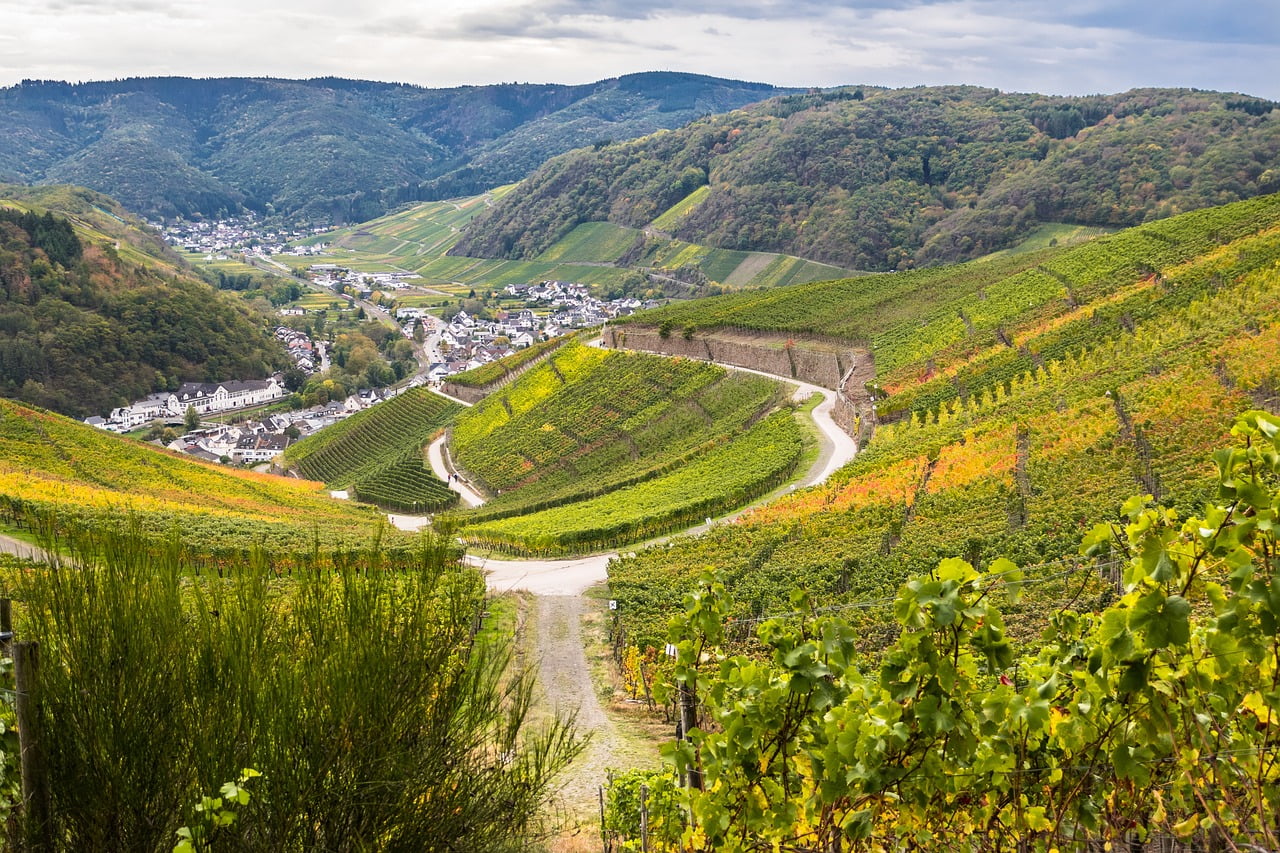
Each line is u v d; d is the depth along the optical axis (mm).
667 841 12281
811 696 7035
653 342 129375
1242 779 6293
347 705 8305
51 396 169500
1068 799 7051
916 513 51375
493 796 9383
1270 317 60219
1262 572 5832
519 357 151500
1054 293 96125
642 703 34156
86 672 7617
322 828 8281
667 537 66500
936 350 93750
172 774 7844
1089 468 48250
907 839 7609
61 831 7645
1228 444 43875
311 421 183125
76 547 8109
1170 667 6336
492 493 108562
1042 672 7715
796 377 108062
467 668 9250
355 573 9297
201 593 8703
